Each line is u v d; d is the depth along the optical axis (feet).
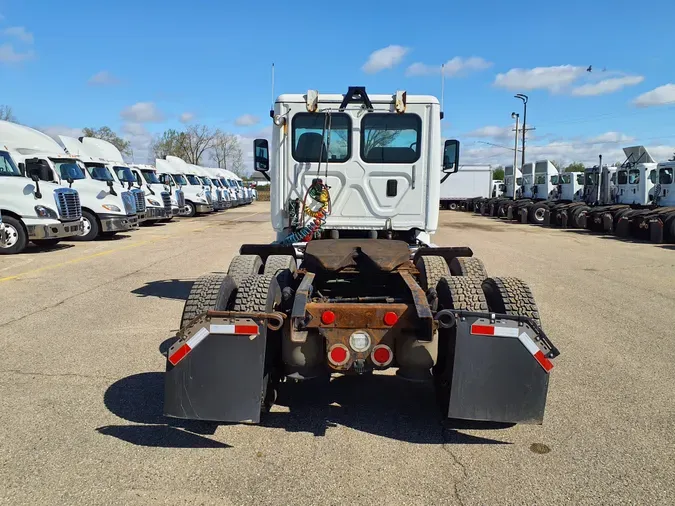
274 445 12.22
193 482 10.63
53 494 10.17
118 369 16.94
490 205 114.32
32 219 44.04
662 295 28.94
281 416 13.76
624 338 20.67
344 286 15.83
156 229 72.59
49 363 17.44
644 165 71.20
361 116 21.77
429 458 11.67
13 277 33.22
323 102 21.67
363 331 11.81
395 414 13.97
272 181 22.48
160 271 36.06
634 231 62.54
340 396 15.14
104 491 10.28
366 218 22.33
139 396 14.85
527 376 11.42
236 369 11.37
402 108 21.40
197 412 11.45
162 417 13.57
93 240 56.54
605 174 81.46
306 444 12.28
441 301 13.03
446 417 13.01
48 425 13.05
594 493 10.32
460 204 145.38
